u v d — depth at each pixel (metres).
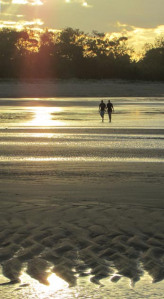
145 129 32.28
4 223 8.57
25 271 6.27
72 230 8.10
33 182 13.71
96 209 9.77
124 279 6.00
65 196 11.53
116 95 84.56
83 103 64.19
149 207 10.06
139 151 21.09
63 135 28.14
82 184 13.38
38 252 6.98
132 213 9.40
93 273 6.18
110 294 5.58
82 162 17.83
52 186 13.02
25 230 8.09
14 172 15.57
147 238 7.66
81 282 5.91
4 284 5.86
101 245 7.29
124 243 7.39
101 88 94.75
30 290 5.69
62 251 7.02
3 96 81.44
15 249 7.11
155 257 6.76
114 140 25.61
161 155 19.83
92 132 30.17
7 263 6.54
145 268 6.35
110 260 6.66
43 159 18.55
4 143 23.83
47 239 7.58
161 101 68.38
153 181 13.91
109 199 11.14
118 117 43.47
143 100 70.88
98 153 20.36
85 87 95.88
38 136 27.44
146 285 5.82
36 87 94.25
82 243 7.39
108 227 8.30
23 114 46.41
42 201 10.79
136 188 12.72
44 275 6.12
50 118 42.09
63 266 6.42
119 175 15.02
